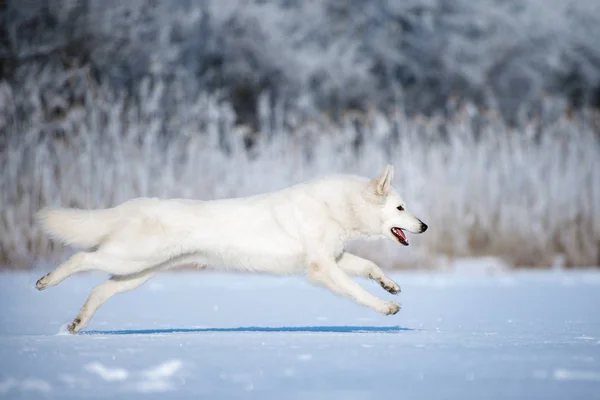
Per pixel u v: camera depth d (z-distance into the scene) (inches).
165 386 545.6
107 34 3742.6
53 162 2294.5
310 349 722.8
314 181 1010.1
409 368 618.8
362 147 2517.2
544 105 3951.8
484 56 4153.5
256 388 538.6
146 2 3855.8
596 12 4320.9
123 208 935.0
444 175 2347.4
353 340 799.1
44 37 3678.6
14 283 1759.4
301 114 3779.5
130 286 957.8
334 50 3973.9
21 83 3267.7
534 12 4234.7
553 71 4220.0
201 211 948.0
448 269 2218.3
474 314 1195.3
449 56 4106.8
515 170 2406.5
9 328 997.2
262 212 965.2
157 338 821.2
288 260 971.9
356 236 1023.0
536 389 537.3
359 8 4195.4
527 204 2383.1
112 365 627.2
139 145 2452.0
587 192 2391.7
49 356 676.1
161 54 3759.8
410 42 4178.2
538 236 2333.9
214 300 1475.1
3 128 2460.6
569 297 1505.9
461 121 2822.3
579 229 2378.2
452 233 2300.7
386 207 1013.2
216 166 2331.4
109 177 2253.9
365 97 3961.6
